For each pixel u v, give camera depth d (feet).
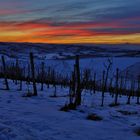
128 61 650.02
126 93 162.50
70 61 495.41
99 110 67.36
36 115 53.31
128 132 46.09
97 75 223.30
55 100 81.61
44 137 37.11
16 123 42.93
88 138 39.78
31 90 110.42
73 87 74.02
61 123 48.01
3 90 100.99
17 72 166.09
